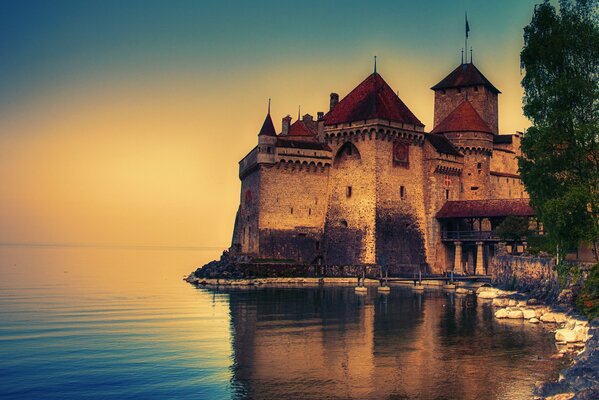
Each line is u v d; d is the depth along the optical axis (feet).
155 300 252.42
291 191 347.36
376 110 339.36
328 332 166.91
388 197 339.77
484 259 356.59
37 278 397.60
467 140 374.63
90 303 243.81
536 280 215.51
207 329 175.11
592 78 175.52
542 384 102.17
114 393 113.91
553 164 170.71
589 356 109.81
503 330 164.04
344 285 310.04
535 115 177.78
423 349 143.02
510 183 396.16
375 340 154.92
